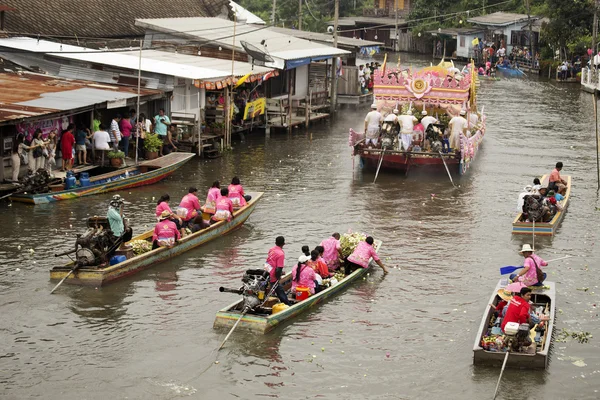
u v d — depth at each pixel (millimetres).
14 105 29516
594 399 15930
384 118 35719
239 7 63312
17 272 21828
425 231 26859
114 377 16531
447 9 92938
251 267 22891
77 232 25344
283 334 18656
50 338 18141
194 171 35125
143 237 23875
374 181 34062
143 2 51219
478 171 36344
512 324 17000
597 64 64125
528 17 79625
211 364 17156
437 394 16141
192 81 38312
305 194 31609
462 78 34906
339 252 22859
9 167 29641
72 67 37656
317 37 60656
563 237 26422
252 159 38188
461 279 22391
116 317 19312
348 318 19641
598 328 19219
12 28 41688
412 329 19094
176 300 20406
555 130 47656
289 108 45875
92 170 32906
